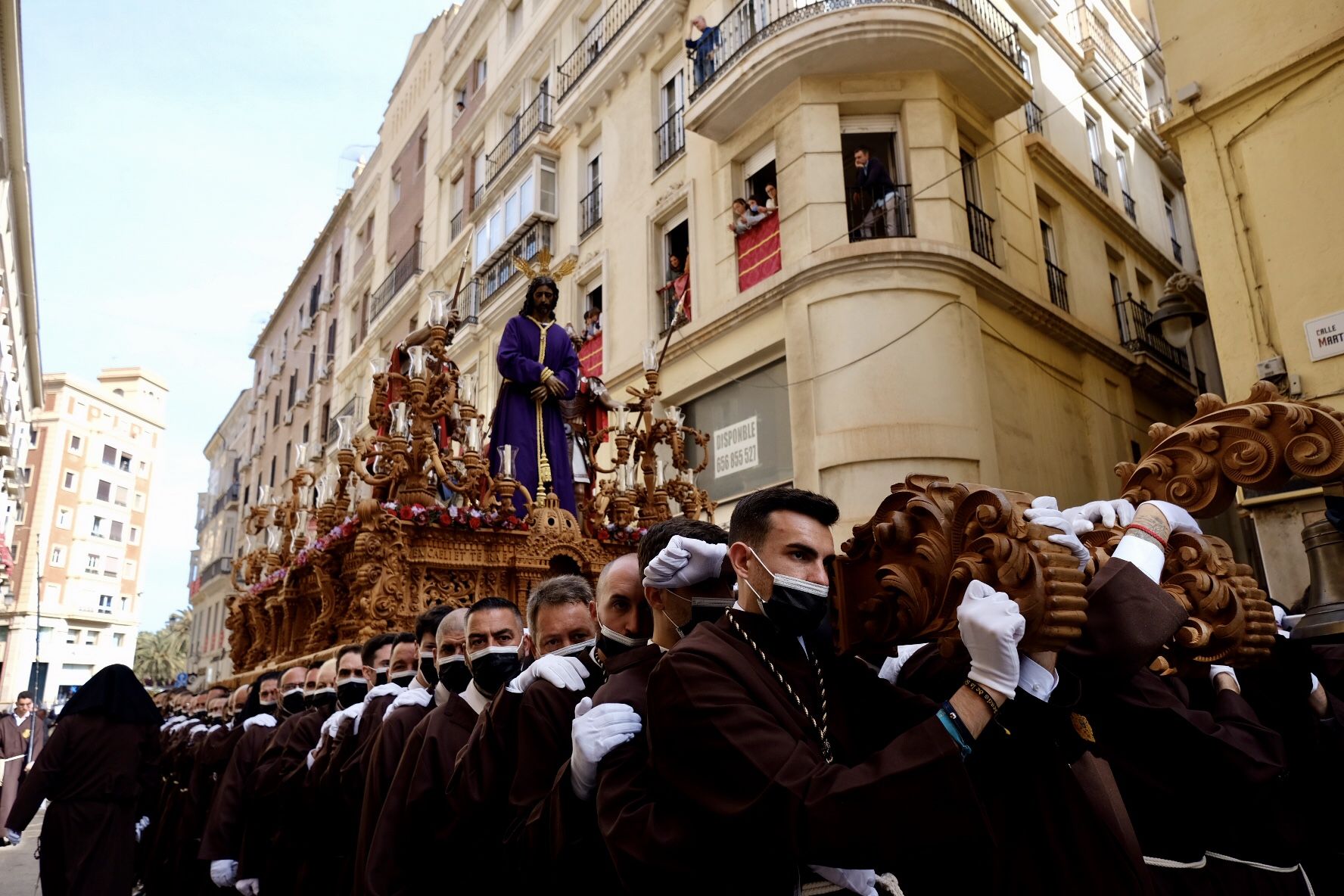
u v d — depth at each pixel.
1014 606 1.59
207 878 6.08
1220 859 2.68
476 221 20.59
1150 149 18.86
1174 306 8.44
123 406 59.41
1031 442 12.42
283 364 35.91
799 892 1.87
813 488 11.15
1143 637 1.77
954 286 11.46
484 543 6.36
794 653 2.01
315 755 4.56
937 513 1.80
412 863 3.13
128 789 6.15
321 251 33.88
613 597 2.86
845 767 1.64
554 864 2.21
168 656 75.94
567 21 18.56
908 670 2.36
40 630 49.78
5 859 11.34
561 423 7.73
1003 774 1.97
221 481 45.09
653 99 15.60
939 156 11.97
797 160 12.11
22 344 28.06
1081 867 1.95
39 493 53.25
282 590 8.39
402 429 6.55
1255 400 2.21
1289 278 7.74
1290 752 2.83
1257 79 8.06
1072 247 14.86
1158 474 2.31
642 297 14.91
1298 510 7.33
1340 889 3.27
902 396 10.85
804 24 11.80
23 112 18.72
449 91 24.02
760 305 12.29
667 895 1.84
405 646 4.92
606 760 2.12
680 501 8.01
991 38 12.61
